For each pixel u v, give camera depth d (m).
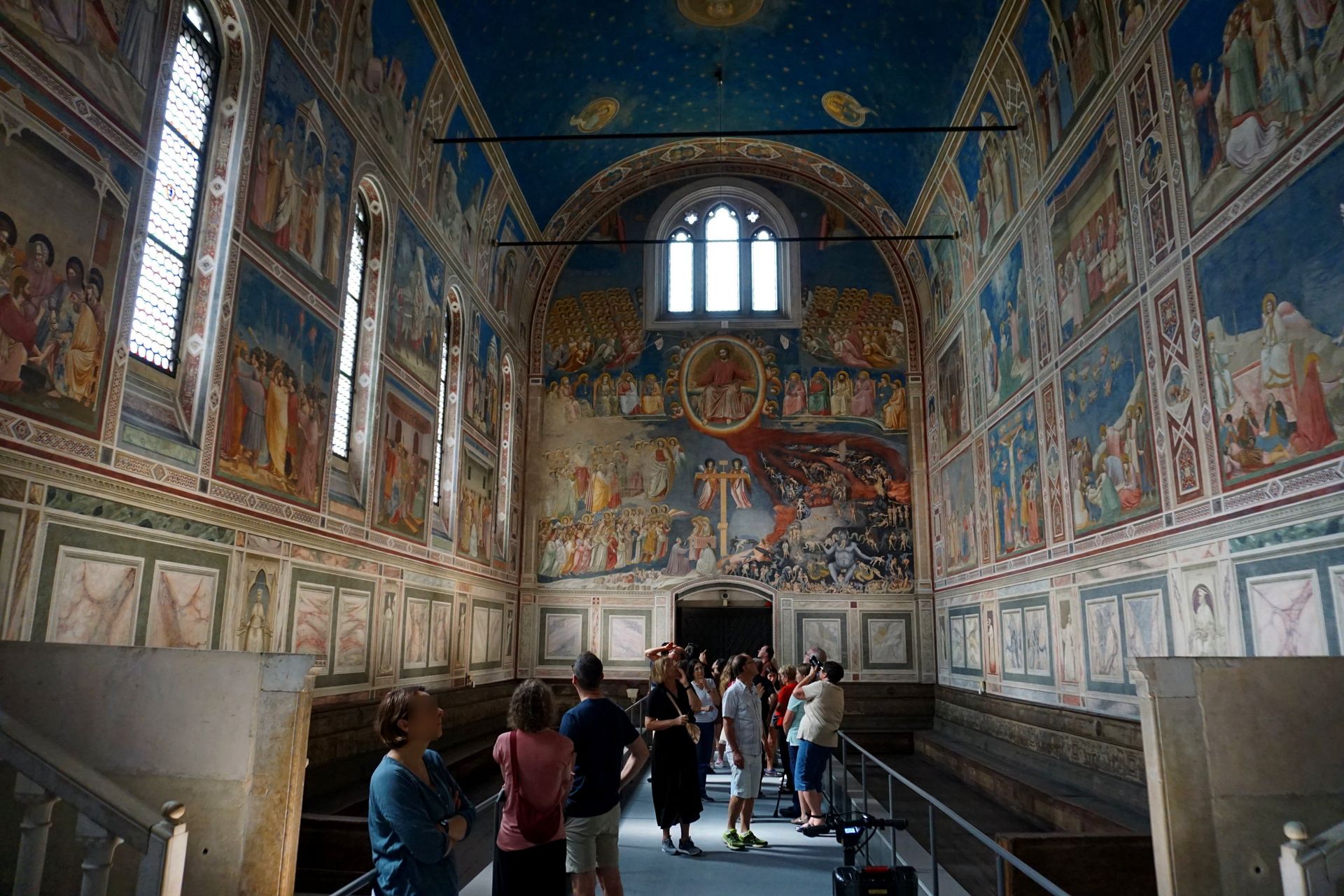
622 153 24.02
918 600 23.14
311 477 12.52
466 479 19.56
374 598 14.56
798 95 21.78
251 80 10.99
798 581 23.42
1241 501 9.95
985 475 18.92
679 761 9.93
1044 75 15.45
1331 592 8.51
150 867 4.63
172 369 10.09
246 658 6.12
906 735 21.25
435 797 4.64
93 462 8.35
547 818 5.54
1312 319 8.84
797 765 11.26
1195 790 6.41
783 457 24.05
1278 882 6.30
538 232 24.25
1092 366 13.72
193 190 10.56
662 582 23.56
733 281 25.34
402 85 15.73
